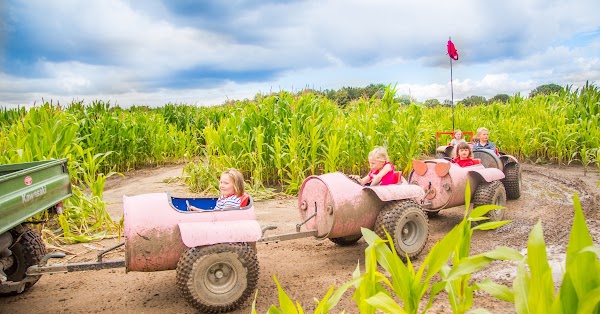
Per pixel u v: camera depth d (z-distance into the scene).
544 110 15.29
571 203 8.38
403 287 2.34
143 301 4.67
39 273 4.25
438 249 2.28
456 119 16.28
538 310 1.83
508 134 14.70
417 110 11.22
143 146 15.55
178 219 4.39
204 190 10.23
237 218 4.60
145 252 4.27
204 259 4.19
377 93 14.01
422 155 15.30
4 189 3.99
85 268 4.30
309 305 4.42
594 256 1.75
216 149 11.27
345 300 4.46
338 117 12.51
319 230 5.48
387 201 5.54
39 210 4.50
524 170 12.39
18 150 7.17
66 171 5.23
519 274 2.01
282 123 10.95
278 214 8.17
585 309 1.70
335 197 5.23
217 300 4.24
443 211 8.23
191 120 21.55
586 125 13.48
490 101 21.42
